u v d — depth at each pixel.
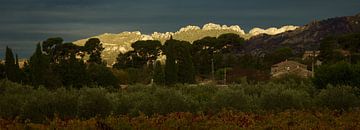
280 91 29.89
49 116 24.17
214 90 40.62
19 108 24.47
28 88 37.00
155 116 23.94
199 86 44.06
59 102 24.62
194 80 85.94
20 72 74.62
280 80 64.12
